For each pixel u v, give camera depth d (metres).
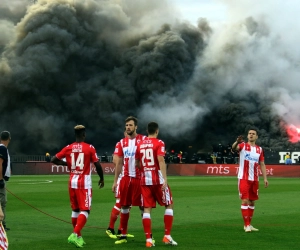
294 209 20.00
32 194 27.00
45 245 12.15
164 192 12.00
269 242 12.47
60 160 12.33
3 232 8.23
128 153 12.55
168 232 12.08
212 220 16.77
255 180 14.60
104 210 19.75
